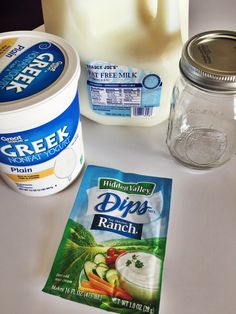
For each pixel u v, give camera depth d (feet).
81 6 0.78
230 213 0.82
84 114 1.03
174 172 0.91
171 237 0.78
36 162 0.76
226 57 0.74
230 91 0.71
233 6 1.34
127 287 0.69
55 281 0.71
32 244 0.78
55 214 0.83
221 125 0.99
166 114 1.00
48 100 0.66
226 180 0.89
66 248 0.76
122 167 0.93
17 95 0.67
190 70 0.73
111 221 0.80
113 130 1.03
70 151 0.81
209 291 0.70
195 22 1.26
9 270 0.74
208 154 0.92
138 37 0.82
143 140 1.00
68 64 0.73
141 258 0.74
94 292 0.69
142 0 0.76
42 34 0.81
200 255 0.75
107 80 0.89
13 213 0.84
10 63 0.73
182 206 0.84
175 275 0.72
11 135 0.69
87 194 0.86
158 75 0.87
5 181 0.88
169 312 0.67
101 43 0.83
